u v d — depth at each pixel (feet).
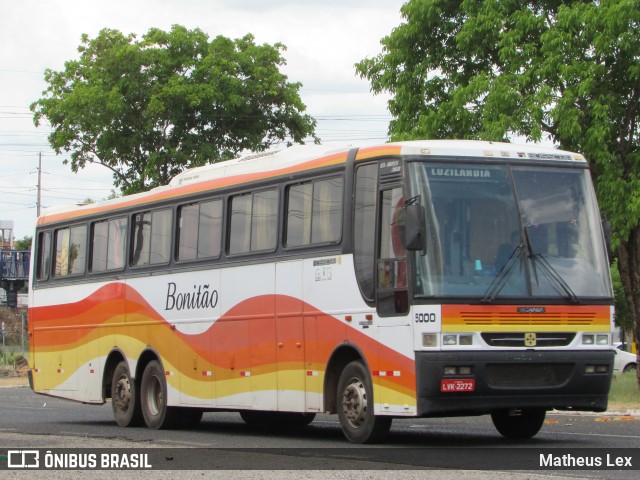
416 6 86.28
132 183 143.84
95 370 71.87
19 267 209.77
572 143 76.33
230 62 147.02
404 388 45.29
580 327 46.34
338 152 50.98
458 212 46.09
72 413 85.35
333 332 49.90
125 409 68.13
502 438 52.31
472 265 45.57
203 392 60.54
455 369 44.34
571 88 75.00
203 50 146.92
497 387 44.88
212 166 62.28
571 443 48.67
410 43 88.33
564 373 46.06
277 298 54.34
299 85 151.94
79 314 73.92
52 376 77.05
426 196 45.96
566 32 76.59
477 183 46.80
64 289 75.92
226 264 58.80
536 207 47.29
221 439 55.62
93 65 144.77
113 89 140.26
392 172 47.01
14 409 91.66
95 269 72.69
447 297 44.62
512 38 78.59
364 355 47.80
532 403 45.50
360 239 48.60
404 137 84.69
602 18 74.08
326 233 50.96
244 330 56.90
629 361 143.64
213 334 59.67
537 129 75.05
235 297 57.82
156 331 65.36
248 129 149.28
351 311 48.73
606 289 47.39
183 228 63.57
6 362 184.14
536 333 45.57
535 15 80.23
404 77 87.97
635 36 73.97
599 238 48.16
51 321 77.46
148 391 66.18
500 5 81.35
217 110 146.41
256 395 55.83
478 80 79.05
